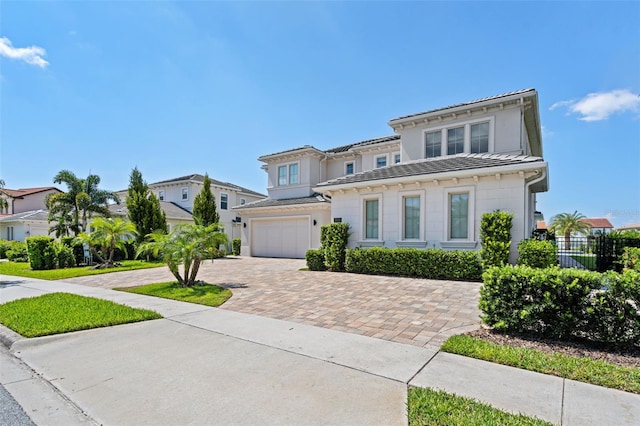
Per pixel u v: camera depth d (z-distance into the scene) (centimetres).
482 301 514
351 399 310
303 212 1972
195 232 977
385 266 1152
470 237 1109
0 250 2339
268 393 325
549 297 454
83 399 324
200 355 433
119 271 1463
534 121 1366
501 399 302
